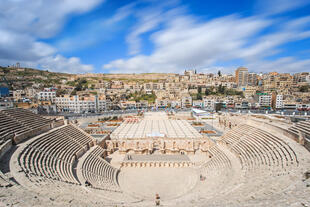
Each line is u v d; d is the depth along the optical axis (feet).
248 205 50.21
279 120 159.94
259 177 82.07
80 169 110.11
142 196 99.91
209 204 59.62
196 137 195.00
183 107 494.18
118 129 239.71
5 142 96.37
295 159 84.28
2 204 50.57
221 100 469.16
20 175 74.02
